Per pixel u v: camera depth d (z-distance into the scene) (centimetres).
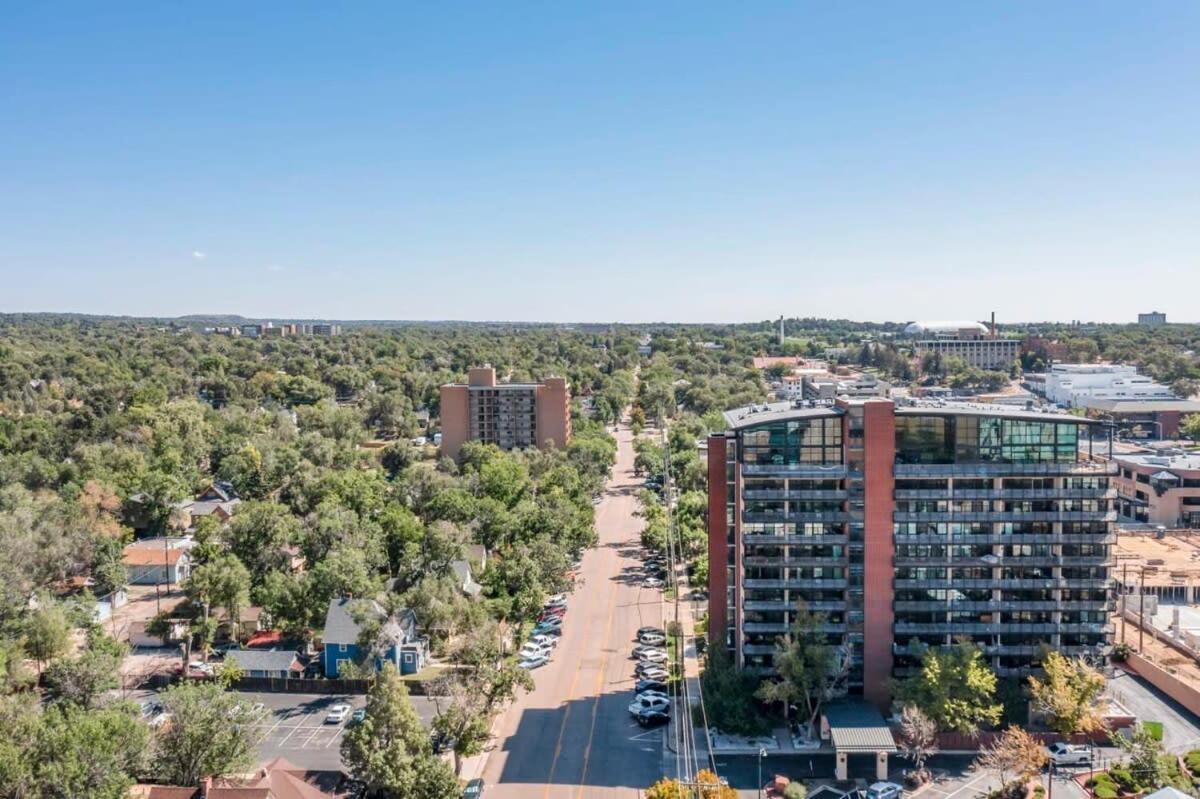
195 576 14912
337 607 14138
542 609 16125
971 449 11606
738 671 11712
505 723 11988
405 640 14025
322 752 11231
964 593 11588
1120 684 12781
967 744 11044
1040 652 11494
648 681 13050
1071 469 11456
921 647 11281
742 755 10981
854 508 11594
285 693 13212
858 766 10644
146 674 13675
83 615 14475
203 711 9950
